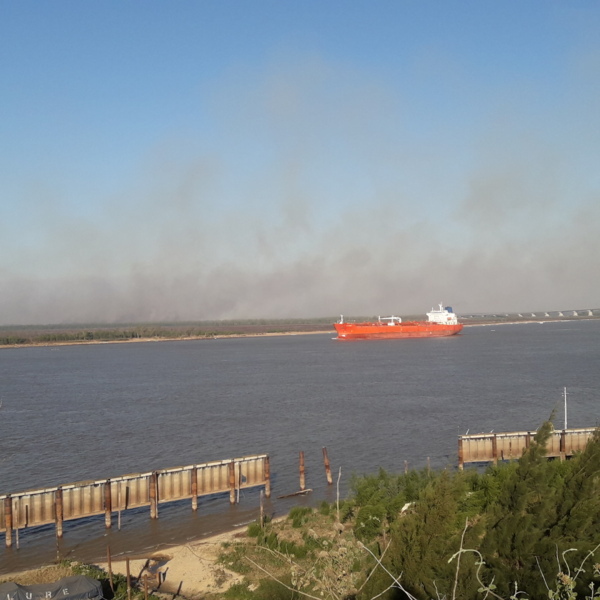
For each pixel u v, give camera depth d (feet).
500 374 472.03
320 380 463.83
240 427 274.98
